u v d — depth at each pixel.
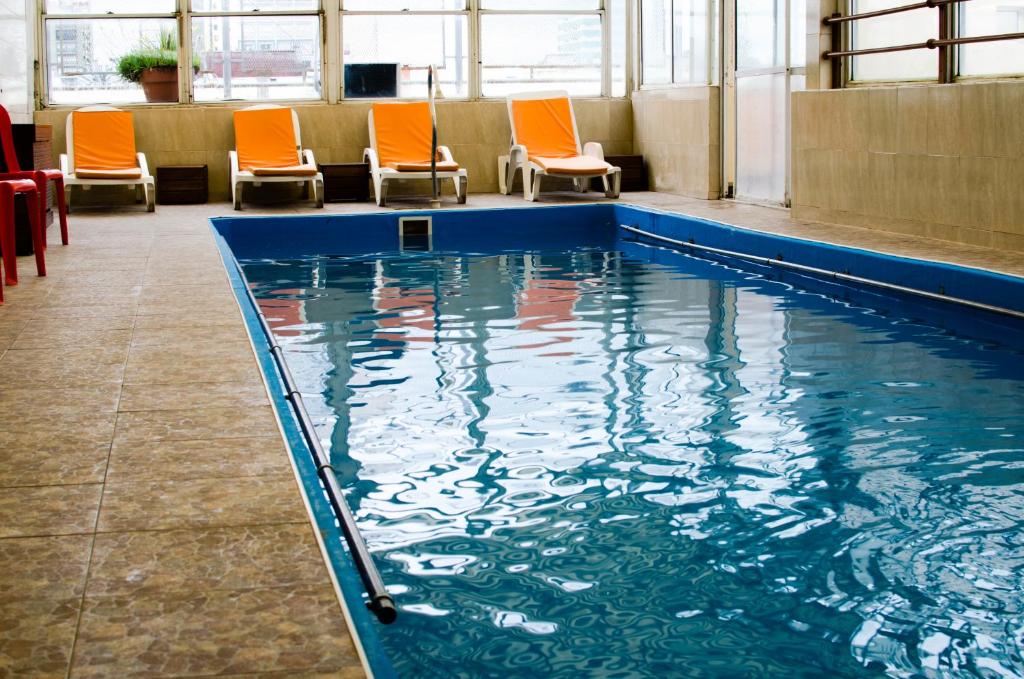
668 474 3.12
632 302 5.98
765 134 9.23
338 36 11.00
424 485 3.04
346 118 10.98
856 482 3.03
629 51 11.62
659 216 8.84
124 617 1.78
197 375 3.51
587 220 9.73
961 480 3.03
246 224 9.05
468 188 11.31
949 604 2.29
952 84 6.48
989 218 6.28
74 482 2.46
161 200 10.47
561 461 3.24
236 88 11.02
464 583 2.41
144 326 4.35
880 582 2.39
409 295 6.27
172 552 2.05
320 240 9.16
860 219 7.52
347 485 3.04
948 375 4.23
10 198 5.38
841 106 7.59
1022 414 3.67
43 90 10.60
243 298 5.06
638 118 11.48
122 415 3.03
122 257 6.58
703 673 2.01
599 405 3.85
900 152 7.02
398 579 2.43
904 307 5.71
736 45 9.60
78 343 4.02
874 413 3.71
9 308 4.78
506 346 4.86
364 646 1.71
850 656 2.07
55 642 1.69
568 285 6.60
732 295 6.17
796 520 2.76
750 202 9.57
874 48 7.28
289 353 4.75
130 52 10.81
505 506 2.87
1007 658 2.06
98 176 9.58
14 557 2.03
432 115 9.77
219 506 2.30
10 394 3.27
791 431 3.52
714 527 2.72
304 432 3.21
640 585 2.39
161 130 10.68
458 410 3.80
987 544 2.59
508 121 11.28
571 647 2.11
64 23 10.63
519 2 11.34
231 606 1.82
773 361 4.52
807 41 8.10
